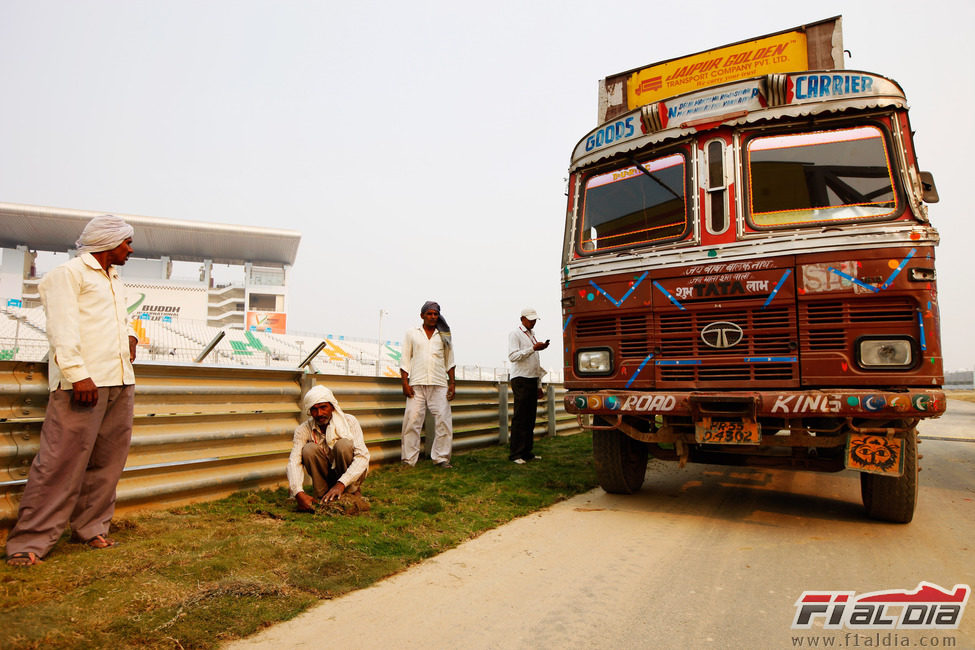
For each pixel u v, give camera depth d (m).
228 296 83.19
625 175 5.40
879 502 4.62
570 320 5.39
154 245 81.44
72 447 3.34
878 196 4.41
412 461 6.92
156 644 2.41
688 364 4.73
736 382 4.55
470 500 5.29
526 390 7.42
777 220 4.63
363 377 6.71
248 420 5.26
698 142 5.02
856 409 4.05
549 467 7.09
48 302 3.35
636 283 5.00
